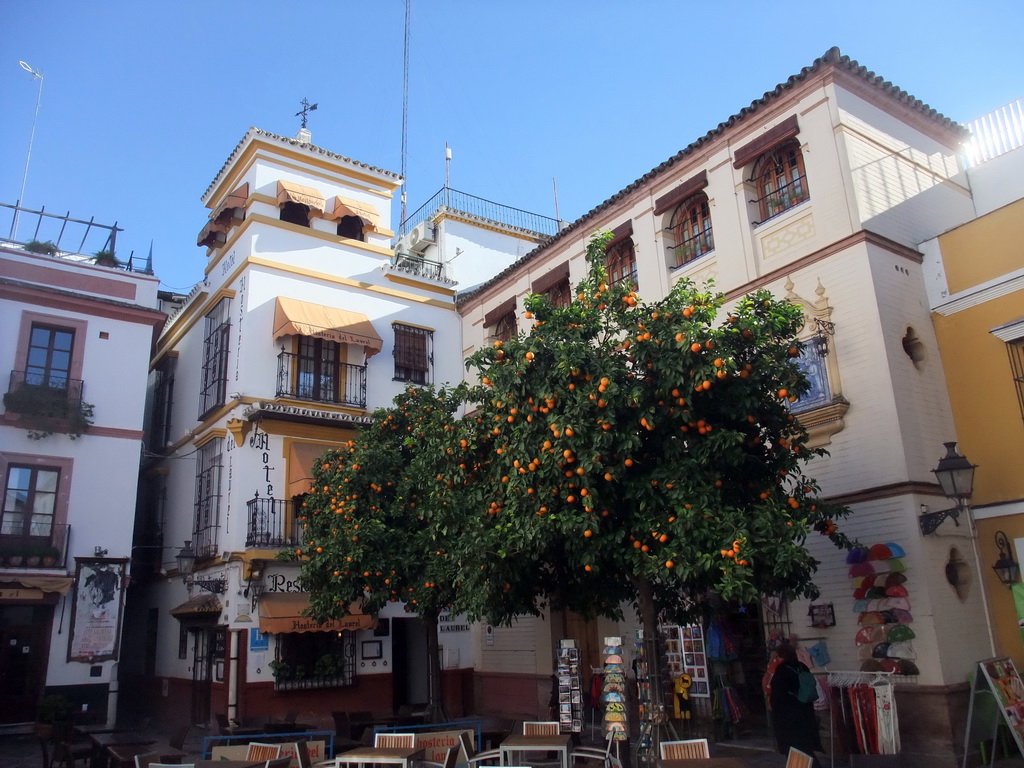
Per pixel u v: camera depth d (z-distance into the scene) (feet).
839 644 39.42
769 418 32.68
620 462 30.14
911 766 33.73
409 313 71.51
